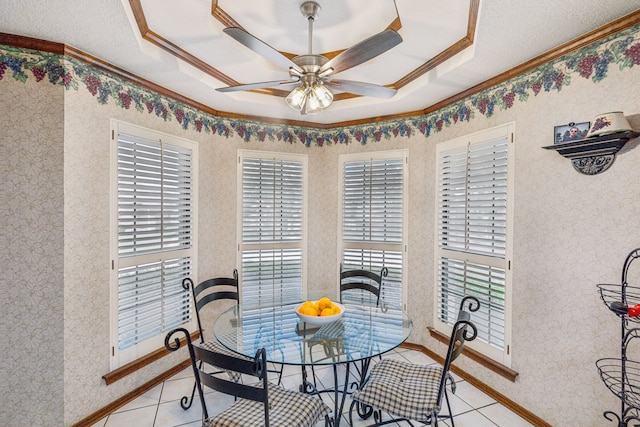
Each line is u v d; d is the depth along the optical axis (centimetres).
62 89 195
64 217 196
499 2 156
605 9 160
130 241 240
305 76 187
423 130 319
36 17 169
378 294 273
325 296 292
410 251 327
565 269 195
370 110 322
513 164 229
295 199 356
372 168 340
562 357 196
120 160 232
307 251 360
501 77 236
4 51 187
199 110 304
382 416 226
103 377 220
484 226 251
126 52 206
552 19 169
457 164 282
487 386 248
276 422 155
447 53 227
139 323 248
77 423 205
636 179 163
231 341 194
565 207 195
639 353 164
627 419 153
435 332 301
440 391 165
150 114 255
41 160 193
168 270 272
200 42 215
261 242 342
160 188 262
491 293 246
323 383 267
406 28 199
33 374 194
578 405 188
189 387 259
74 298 203
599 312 179
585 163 183
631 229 165
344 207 356
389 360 217
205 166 310
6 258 188
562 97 197
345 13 200
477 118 260
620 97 170
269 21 208
